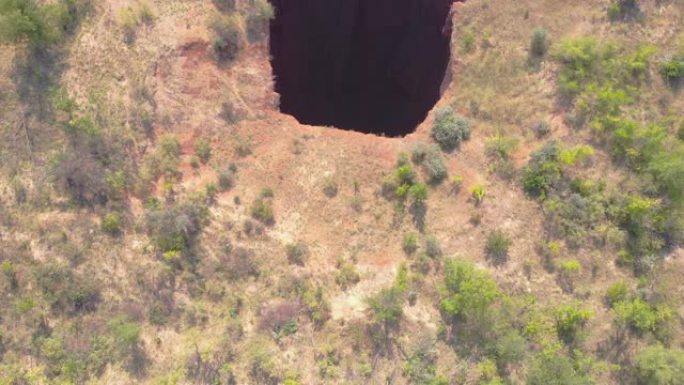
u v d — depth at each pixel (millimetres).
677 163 19375
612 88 20922
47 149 20062
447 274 18750
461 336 18297
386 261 19219
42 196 19500
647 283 19297
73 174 19453
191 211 19188
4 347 18156
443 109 20984
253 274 18875
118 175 19562
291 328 18109
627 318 18578
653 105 21141
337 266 19062
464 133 20609
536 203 19844
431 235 19500
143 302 18516
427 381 17578
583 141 20484
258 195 19859
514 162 20297
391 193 20031
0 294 18672
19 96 20547
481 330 18250
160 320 18250
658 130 20078
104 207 19406
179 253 18906
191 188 19766
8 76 20719
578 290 19109
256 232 19344
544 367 17766
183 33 20938
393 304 18141
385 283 18875
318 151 20562
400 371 17859
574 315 18219
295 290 18656
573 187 19938
